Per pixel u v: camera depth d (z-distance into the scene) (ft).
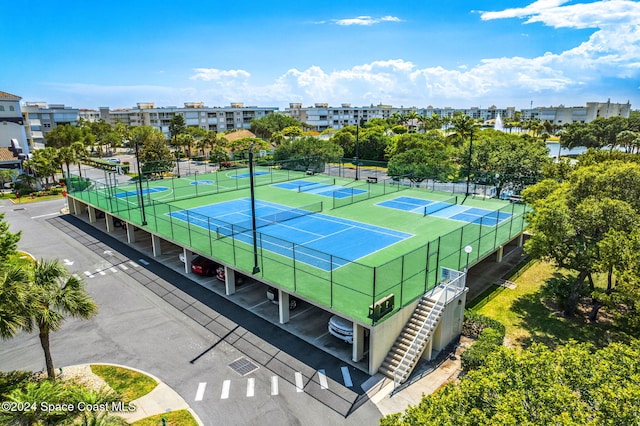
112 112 540.93
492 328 59.82
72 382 51.37
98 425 32.09
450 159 180.86
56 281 48.39
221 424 44.78
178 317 68.49
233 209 120.16
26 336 62.95
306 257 78.38
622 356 32.86
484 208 121.80
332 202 130.72
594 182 67.26
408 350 54.24
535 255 65.51
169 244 105.09
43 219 132.98
